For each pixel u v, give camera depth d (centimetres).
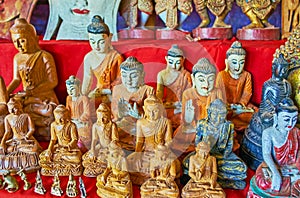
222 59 156
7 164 134
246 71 154
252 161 133
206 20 177
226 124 125
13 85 158
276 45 156
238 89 153
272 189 112
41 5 204
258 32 170
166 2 176
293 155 115
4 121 141
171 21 176
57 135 135
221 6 171
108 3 172
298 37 136
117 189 119
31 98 157
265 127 130
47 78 162
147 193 117
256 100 159
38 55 159
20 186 128
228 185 124
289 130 114
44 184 129
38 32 205
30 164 135
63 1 174
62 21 178
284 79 133
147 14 181
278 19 195
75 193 123
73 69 167
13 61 161
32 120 141
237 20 202
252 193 115
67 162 133
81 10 173
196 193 115
